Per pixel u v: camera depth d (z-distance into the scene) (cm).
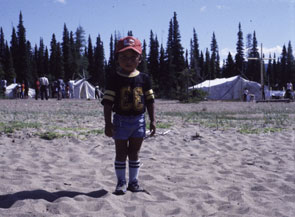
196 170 496
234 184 420
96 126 975
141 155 602
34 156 573
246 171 493
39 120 1088
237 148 690
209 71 8362
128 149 380
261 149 675
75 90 4541
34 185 381
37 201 318
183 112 1645
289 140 785
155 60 7175
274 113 1620
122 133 359
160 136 810
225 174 476
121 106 357
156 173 465
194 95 3228
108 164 524
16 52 8119
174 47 6750
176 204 330
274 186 413
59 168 489
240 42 8181
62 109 1748
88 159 560
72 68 8238
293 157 602
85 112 1541
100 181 412
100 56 8731
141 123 366
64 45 8425
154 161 554
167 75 6444
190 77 3344
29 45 9281
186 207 325
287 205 339
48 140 723
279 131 926
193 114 1505
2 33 9162
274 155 618
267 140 785
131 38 357
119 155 368
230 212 320
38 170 470
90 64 8988
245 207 324
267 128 982
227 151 661
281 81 10119
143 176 444
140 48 361
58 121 1081
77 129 880
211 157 600
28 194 347
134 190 370
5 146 648
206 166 522
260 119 1290
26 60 7831
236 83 4069
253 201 357
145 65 6347
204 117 1347
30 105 2092
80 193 360
